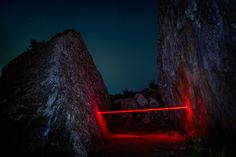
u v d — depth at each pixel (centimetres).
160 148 602
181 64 740
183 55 704
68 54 693
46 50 638
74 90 618
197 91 657
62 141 481
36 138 480
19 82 591
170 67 877
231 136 529
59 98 530
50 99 530
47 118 507
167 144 654
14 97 555
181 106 823
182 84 770
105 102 959
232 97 487
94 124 668
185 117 798
